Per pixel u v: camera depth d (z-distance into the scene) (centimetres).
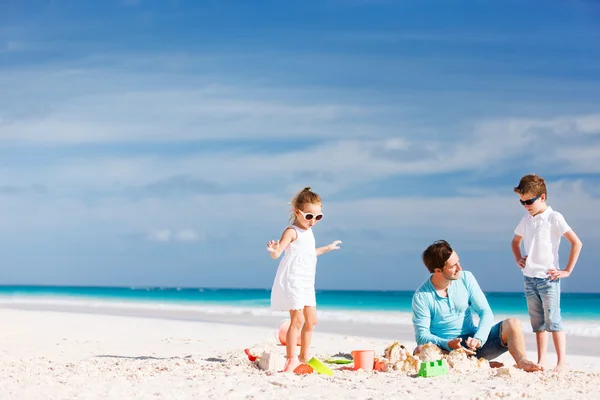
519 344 647
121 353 891
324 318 2055
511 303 4350
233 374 577
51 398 461
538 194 704
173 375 569
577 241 686
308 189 667
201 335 1213
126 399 462
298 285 638
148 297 5388
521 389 511
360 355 649
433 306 681
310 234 663
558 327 686
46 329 1292
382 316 2188
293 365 609
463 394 490
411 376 591
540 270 698
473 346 642
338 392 495
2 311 1952
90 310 2409
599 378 593
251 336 1195
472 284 686
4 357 754
